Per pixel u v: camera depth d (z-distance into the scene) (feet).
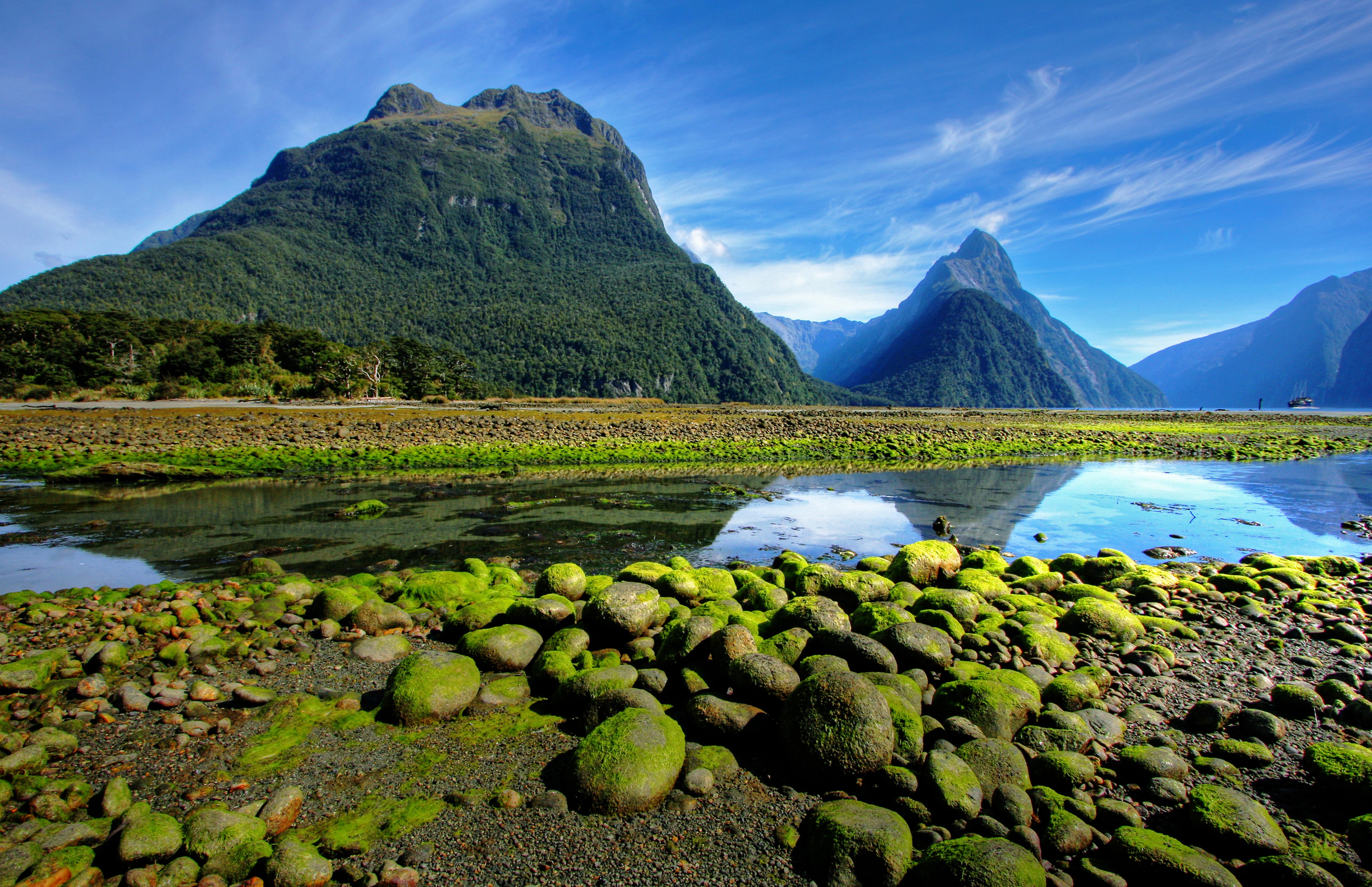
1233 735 19.40
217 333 278.67
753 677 19.58
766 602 29.14
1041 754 17.42
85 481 71.56
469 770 17.51
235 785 16.81
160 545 45.55
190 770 17.46
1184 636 27.81
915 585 33.55
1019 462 104.37
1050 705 20.53
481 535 49.29
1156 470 94.63
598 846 14.48
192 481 73.72
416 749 18.56
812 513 60.29
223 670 23.99
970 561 37.91
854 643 21.80
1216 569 40.09
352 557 42.86
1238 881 12.87
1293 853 14.02
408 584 32.60
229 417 135.13
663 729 17.47
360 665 24.57
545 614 26.27
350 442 99.09
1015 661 23.34
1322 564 39.91
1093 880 13.21
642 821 15.29
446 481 75.31
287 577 36.01
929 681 21.86
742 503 64.39
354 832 14.87
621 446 104.63
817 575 30.83
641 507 61.11
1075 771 16.55
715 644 21.53
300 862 13.12
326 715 20.43
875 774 16.26
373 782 16.96
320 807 15.92
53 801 15.30
